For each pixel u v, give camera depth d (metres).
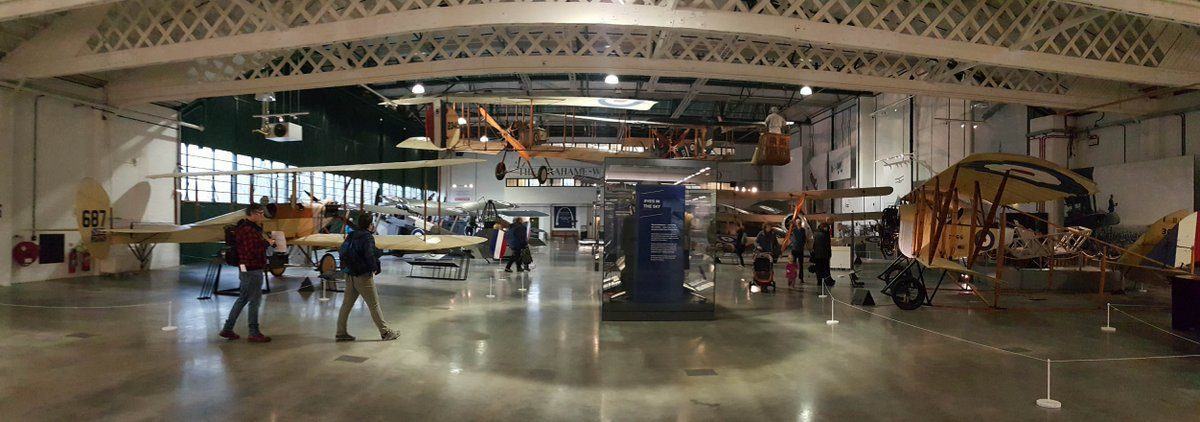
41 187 10.32
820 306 8.45
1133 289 10.88
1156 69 9.56
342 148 22.80
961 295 9.87
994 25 9.16
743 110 28.16
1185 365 5.06
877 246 20.22
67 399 3.82
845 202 24.00
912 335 6.30
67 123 10.74
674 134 19.67
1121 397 4.11
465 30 9.91
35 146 10.19
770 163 14.98
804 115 28.09
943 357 5.28
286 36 8.23
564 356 5.17
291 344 5.54
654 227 7.12
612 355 5.23
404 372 4.58
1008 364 5.05
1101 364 5.08
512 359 5.04
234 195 16.28
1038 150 15.65
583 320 7.02
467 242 9.76
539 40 9.80
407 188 29.03
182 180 13.78
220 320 6.72
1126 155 13.87
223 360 4.89
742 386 4.29
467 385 4.25
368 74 10.08
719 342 5.84
